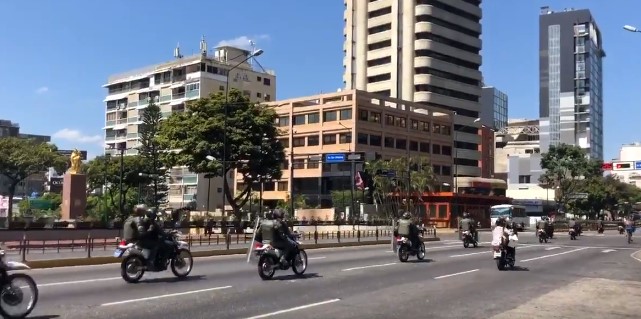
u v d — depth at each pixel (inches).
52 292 469.7
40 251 900.6
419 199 2576.3
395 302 444.5
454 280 602.5
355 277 609.0
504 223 744.3
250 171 1909.4
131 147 3745.1
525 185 4906.5
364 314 390.0
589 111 6697.8
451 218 2701.8
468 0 4156.0
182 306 407.2
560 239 1759.4
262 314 382.3
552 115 6889.8
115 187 2785.4
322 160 2028.8
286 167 3221.0
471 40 4138.8
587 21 6830.7
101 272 643.5
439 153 3548.2
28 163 2372.0
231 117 1857.8
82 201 1589.6
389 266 748.0
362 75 4087.1
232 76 3631.9
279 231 582.2
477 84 4180.6
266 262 573.0
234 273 630.5
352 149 2974.9
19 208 2442.2
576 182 3265.3
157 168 2773.1
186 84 3506.4
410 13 3927.2
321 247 1171.3
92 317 362.9
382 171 2348.7
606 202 3695.9
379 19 4057.6
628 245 1416.1
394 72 3934.5
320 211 2375.7
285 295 469.1
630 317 400.5
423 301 452.1
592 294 510.3
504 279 620.4
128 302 420.8
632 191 4328.3
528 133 7160.4
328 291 498.3
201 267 706.8
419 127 3422.7
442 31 3966.5
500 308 425.1
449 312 404.5
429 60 3868.1
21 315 361.4
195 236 1217.4
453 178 3627.0
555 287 560.1
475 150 4082.2
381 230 1758.1
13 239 1024.2
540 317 391.2
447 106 3944.4
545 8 7204.7
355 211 2402.8
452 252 1048.8
